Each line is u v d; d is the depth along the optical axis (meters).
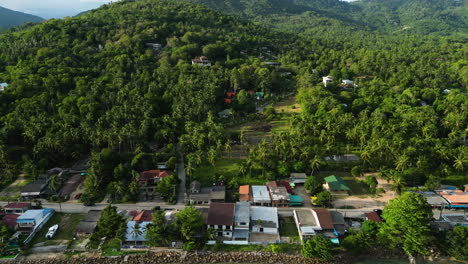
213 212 101.19
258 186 122.00
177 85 197.50
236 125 184.00
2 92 166.25
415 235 88.81
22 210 106.50
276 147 135.12
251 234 99.75
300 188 125.44
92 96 172.25
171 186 116.75
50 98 172.62
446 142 140.75
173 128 158.38
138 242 94.44
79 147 141.12
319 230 96.19
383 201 116.06
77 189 122.38
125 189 115.81
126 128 145.88
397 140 134.62
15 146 140.25
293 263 89.75
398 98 192.75
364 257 92.38
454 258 91.25
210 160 131.00
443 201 111.62
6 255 90.44
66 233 99.31
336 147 143.25
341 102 197.75
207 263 90.62
